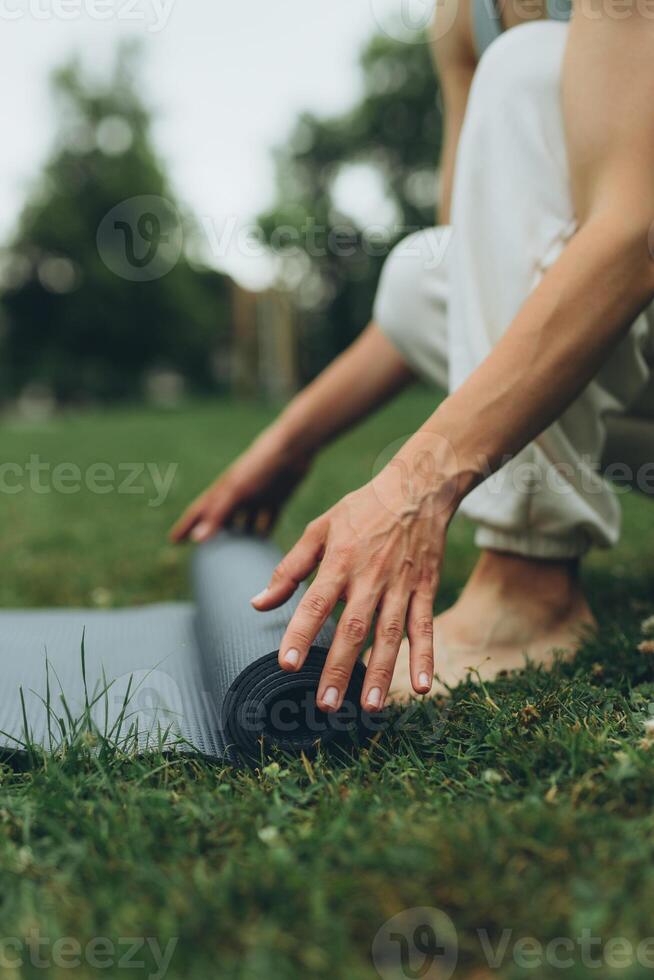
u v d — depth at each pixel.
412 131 22.78
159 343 30.11
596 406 1.44
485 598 1.49
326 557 1.13
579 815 0.87
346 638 1.09
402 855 0.81
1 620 1.79
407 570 1.14
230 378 33.25
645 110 1.22
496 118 1.41
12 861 0.87
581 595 1.54
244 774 1.09
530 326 1.20
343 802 0.96
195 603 1.72
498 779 0.99
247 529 2.16
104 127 28.67
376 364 2.04
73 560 3.01
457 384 1.46
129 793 0.98
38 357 29.72
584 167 1.29
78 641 1.62
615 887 0.76
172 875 0.82
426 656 1.12
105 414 22.36
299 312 25.23
